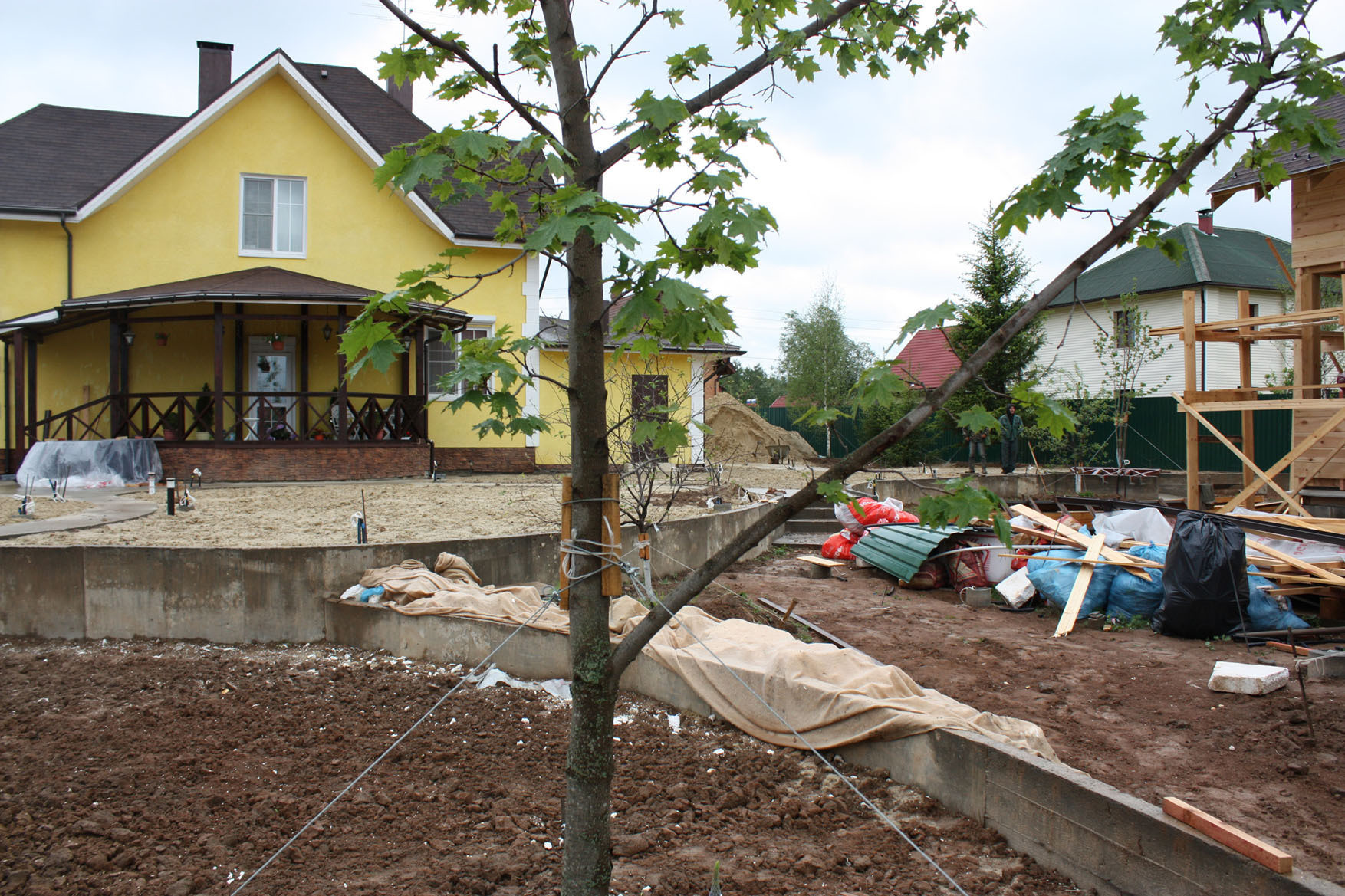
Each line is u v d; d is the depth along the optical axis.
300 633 7.38
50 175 16.81
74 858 3.81
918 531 10.56
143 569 7.37
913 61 3.43
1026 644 7.73
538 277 17.75
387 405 16.88
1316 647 7.46
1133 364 20.31
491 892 3.52
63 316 14.29
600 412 2.62
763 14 3.11
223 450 14.11
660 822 4.13
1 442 15.59
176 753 4.95
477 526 10.18
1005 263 22.53
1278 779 4.83
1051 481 17.48
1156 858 3.22
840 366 41.97
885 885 3.54
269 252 16.69
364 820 4.16
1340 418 9.63
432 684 6.20
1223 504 11.93
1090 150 2.38
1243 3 2.49
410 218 17.25
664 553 8.85
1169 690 6.37
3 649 7.04
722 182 2.54
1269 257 30.05
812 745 4.91
